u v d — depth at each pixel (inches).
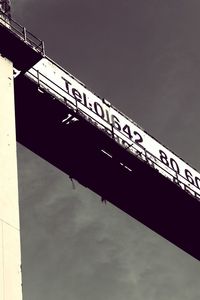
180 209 1802.4
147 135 1759.4
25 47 1405.0
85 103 1625.2
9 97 1322.6
